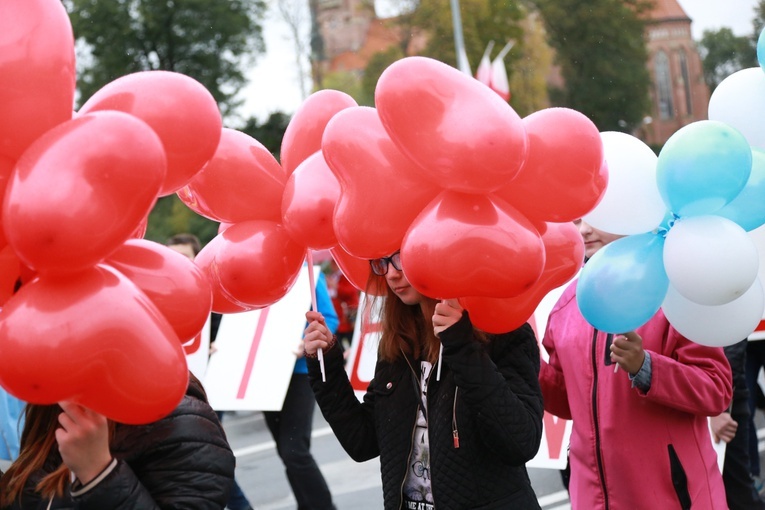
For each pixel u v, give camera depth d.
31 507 2.81
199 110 2.72
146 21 31.31
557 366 4.35
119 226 2.34
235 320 7.00
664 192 3.43
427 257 2.80
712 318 3.59
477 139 2.68
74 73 2.60
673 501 3.95
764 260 4.08
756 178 3.53
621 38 37.25
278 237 3.47
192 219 22.80
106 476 2.59
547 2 36.78
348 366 6.67
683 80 39.75
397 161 2.94
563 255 3.23
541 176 2.94
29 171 2.31
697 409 3.86
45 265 2.35
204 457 2.74
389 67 2.79
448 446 3.33
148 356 2.43
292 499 7.98
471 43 34.91
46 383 2.37
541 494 7.61
